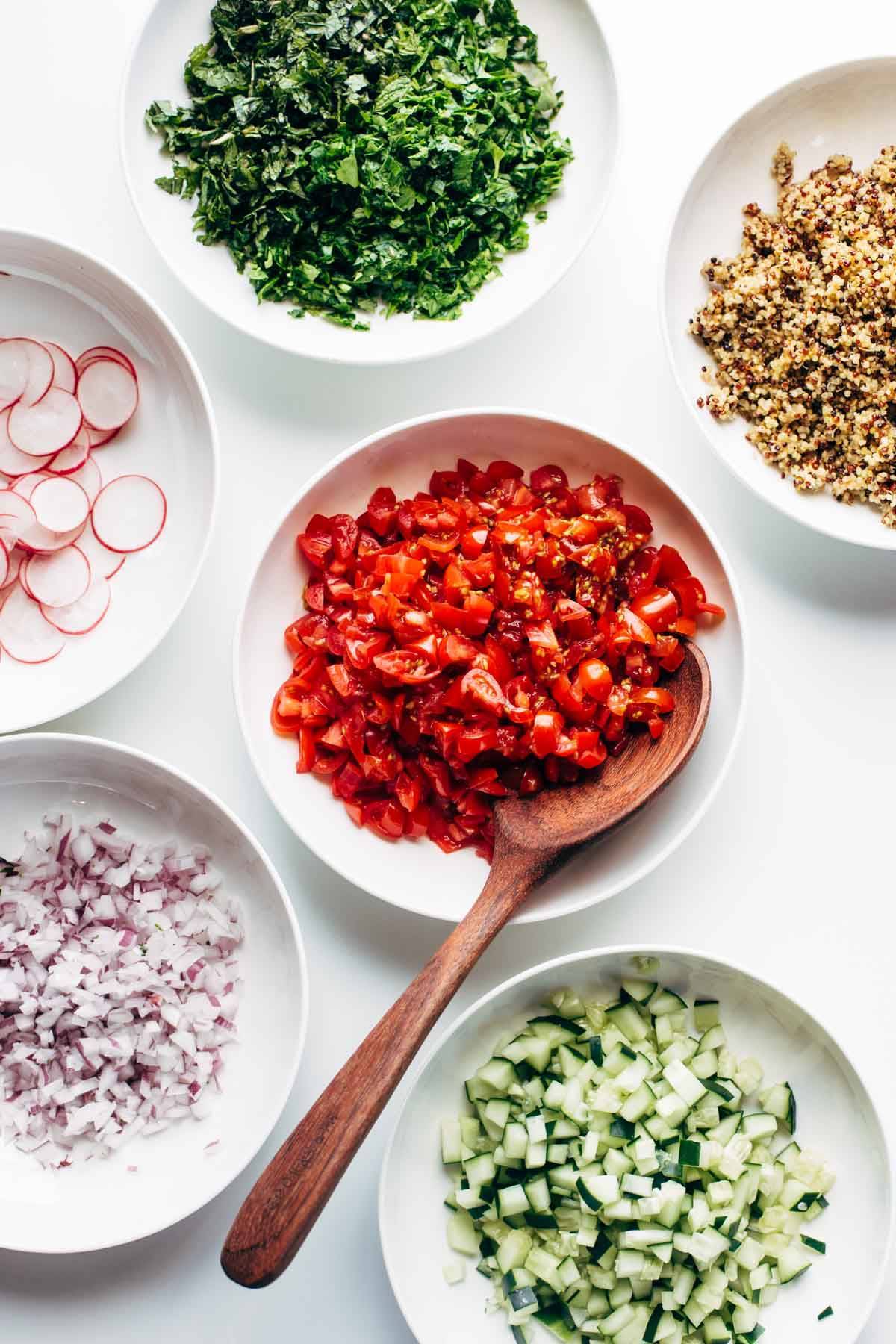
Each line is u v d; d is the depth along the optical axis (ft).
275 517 2.80
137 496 2.73
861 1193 2.60
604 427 2.80
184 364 2.69
